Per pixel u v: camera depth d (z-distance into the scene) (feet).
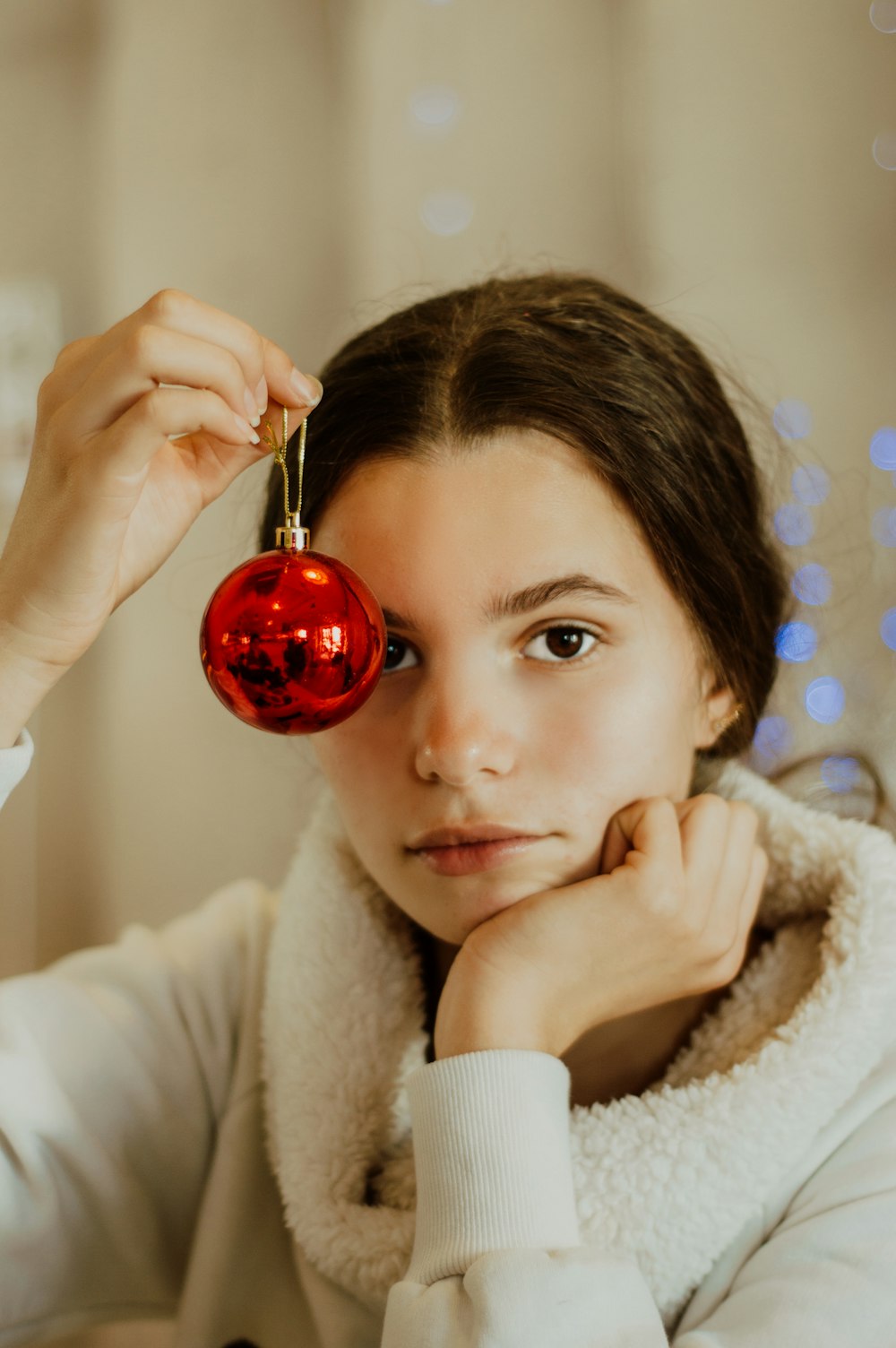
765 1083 2.28
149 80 5.86
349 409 2.47
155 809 5.77
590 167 5.56
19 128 5.90
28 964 5.70
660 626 2.43
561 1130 2.12
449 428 2.28
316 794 5.67
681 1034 2.60
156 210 5.86
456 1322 1.89
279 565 1.89
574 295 2.88
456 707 2.21
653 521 2.44
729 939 2.37
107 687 5.78
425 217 5.70
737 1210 2.24
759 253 5.38
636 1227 2.21
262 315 5.82
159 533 2.28
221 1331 2.78
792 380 5.32
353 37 5.76
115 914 5.77
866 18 5.27
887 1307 2.01
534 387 2.34
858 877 2.46
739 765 2.89
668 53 5.45
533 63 5.61
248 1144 2.91
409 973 2.75
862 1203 2.17
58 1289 2.72
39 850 5.77
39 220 5.89
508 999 2.22
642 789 2.38
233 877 5.74
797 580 4.29
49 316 5.84
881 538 5.09
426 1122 2.11
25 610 2.09
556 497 2.26
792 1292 2.06
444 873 2.32
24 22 5.91
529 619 2.25
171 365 1.91
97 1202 2.74
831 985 2.37
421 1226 2.07
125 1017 2.95
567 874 2.34
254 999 3.10
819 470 5.11
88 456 1.97
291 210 5.82
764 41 5.37
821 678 4.54
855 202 5.31
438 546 2.22
